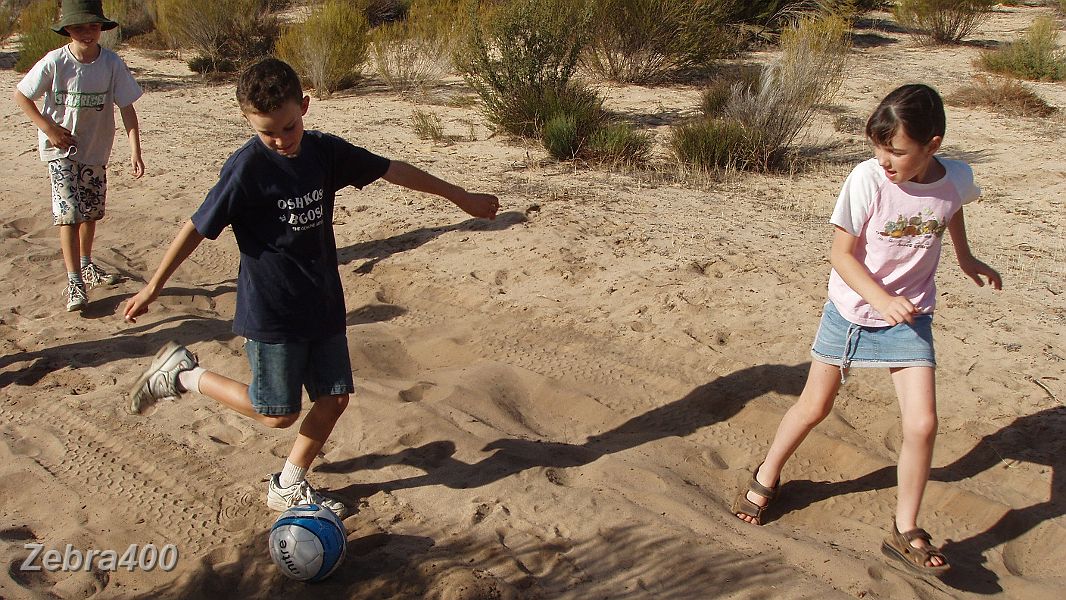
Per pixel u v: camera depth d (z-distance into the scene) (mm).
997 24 20188
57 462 4332
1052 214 7812
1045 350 5062
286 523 3424
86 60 5910
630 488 4020
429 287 6281
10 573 3529
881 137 3174
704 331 5430
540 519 3807
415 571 3473
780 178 9109
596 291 6035
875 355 3514
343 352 3723
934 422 3391
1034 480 4031
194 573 3508
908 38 18078
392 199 8086
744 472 4211
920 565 3439
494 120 10961
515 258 6617
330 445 4410
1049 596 3383
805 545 3625
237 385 3725
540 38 10930
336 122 11820
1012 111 12109
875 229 3387
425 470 4172
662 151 10148
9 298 6324
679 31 13992
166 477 4172
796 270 6211
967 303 5691
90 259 6480
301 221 3484
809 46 10836
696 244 6777
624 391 4898
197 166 9531
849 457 4230
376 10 19125
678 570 3484
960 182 3324
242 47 16984
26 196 8555
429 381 5004
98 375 5180
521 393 4918
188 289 6484
